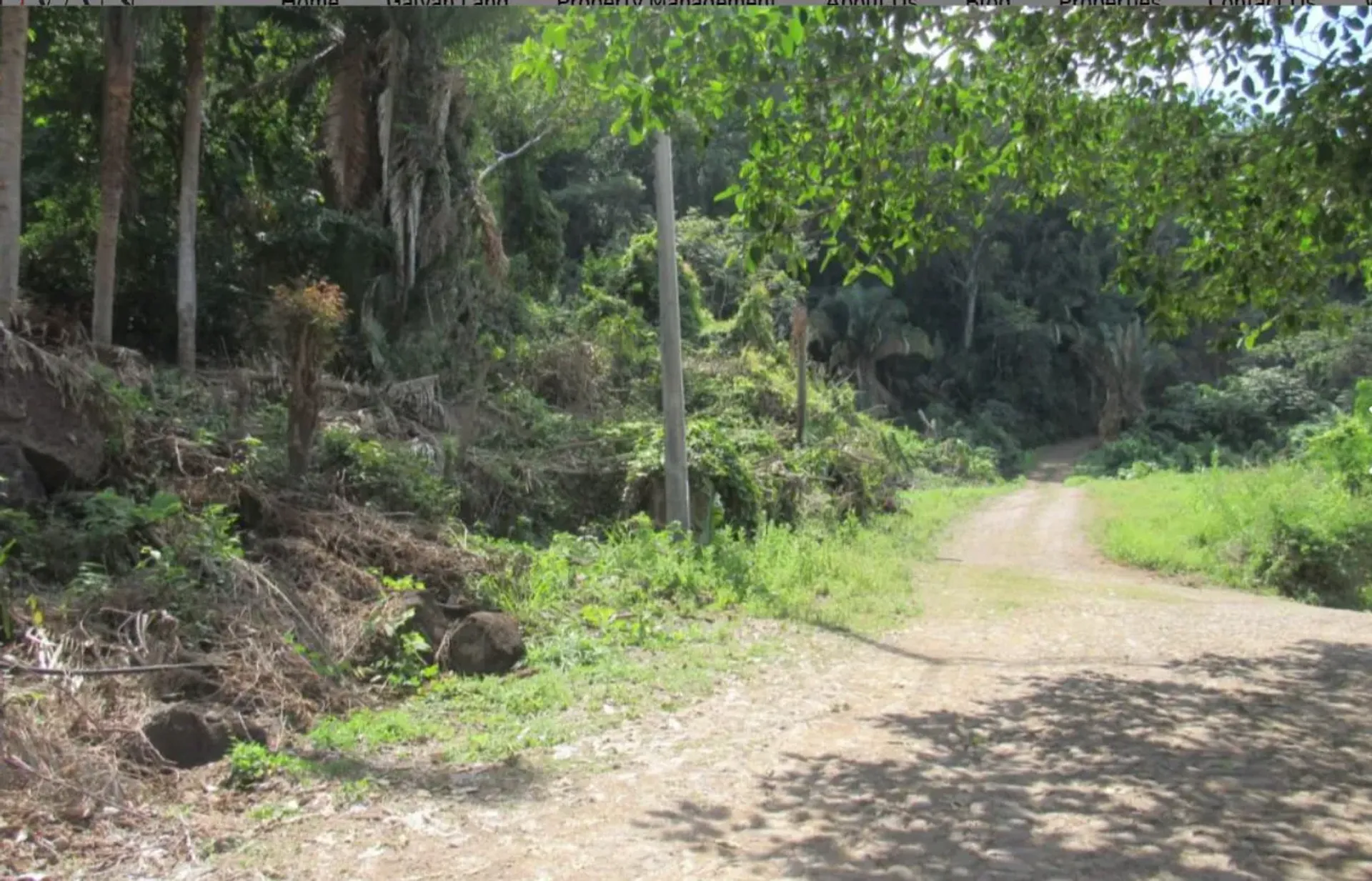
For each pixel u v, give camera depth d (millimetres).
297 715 5969
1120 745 5742
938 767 5355
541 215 25984
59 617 6109
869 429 29641
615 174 39562
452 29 16422
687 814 4648
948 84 6848
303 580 7898
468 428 14500
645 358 22500
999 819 4555
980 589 13406
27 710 4953
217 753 5223
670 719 6379
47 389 8000
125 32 12188
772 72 6145
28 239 15961
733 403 22859
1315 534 17516
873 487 23047
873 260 7297
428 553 9078
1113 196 8336
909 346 48938
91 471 8094
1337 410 39562
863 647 8984
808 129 6727
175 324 15516
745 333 27812
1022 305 56625
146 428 9195
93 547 7141
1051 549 21016
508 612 8695
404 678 6914
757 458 18281
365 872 3969
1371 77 5645
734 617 10055
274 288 10234
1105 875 3910
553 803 4797
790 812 4668
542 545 13070
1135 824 4461
